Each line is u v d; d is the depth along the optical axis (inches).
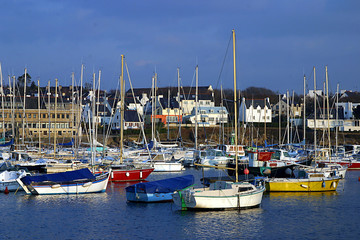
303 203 1900.8
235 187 1736.0
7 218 1678.2
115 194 2091.5
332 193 2137.1
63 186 2070.6
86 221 1631.4
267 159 2596.0
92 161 2539.4
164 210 1763.0
